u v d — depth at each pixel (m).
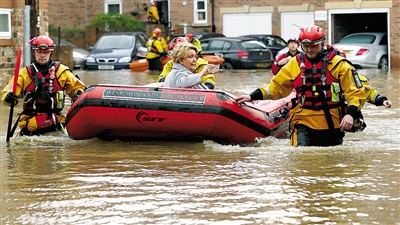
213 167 7.41
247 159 7.85
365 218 5.43
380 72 23.55
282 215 5.55
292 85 8.62
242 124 8.90
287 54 11.76
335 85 8.31
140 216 5.59
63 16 37.50
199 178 6.88
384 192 6.19
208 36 29.95
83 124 9.20
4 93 9.34
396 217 5.44
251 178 6.82
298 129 8.66
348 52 25.92
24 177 7.06
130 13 37.22
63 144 9.20
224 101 8.75
